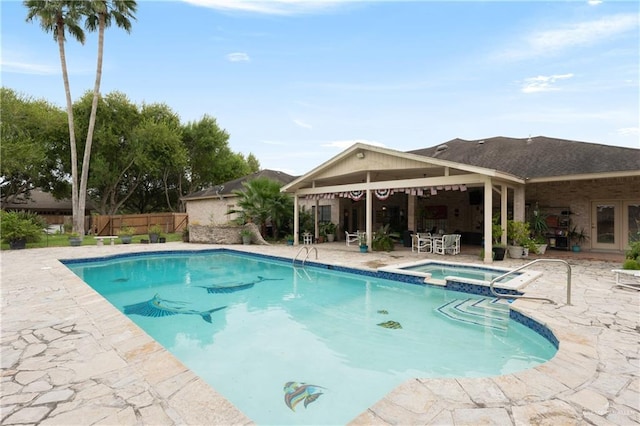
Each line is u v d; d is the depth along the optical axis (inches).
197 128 1328.7
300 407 140.8
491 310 266.4
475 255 492.7
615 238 511.8
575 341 162.4
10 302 229.6
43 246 636.1
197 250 596.1
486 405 110.3
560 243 552.1
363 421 102.3
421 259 452.1
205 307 289.4
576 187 544.1
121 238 700.0
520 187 504.1
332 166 592.7
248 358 188.9
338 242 720.3
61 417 101.2
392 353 193.9
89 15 840.3
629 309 215.5
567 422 101.2
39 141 964.0
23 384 120.6
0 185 1031.6
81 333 170.9
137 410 105.0
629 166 430.0
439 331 227.0
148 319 258.1
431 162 463.2
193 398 112.2
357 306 285.9
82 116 1034.1
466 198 684.1
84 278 412.2
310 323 246.2
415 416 104.3
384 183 526.0
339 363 182.2
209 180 1433.3
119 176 1117.1
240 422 99.9
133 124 1132.5
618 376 129.0
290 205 732.7
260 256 540.7
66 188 1145.4
